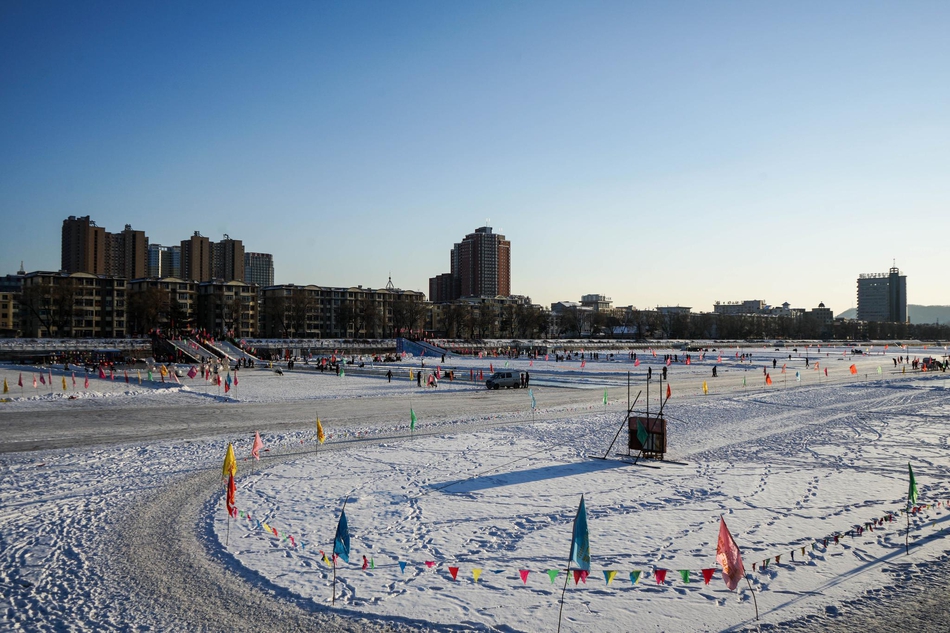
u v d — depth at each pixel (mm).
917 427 38250
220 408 46438
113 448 30016
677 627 12477
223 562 15711
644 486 23531
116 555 16125
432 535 17891
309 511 20047
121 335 176875
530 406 48438
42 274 165750
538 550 16750
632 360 132875
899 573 15188
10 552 16281
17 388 61656
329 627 12414
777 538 17672
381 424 38719
